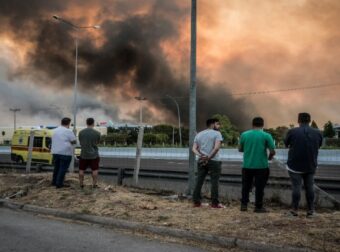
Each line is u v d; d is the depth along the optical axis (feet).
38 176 42.80
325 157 114.52
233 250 19.98
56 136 36.58
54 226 25.20
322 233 20.79
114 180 44.88
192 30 34.50
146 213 26.99
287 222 23.17
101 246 20.31
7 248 19.63
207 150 28.35
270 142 26.25
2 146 179.83
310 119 25.16
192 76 34.30
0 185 39.47
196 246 20.67
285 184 31.32
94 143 36.14
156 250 19.70
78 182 39.40
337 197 30.27
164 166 82.94
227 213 26.37
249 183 27.09
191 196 33.45
